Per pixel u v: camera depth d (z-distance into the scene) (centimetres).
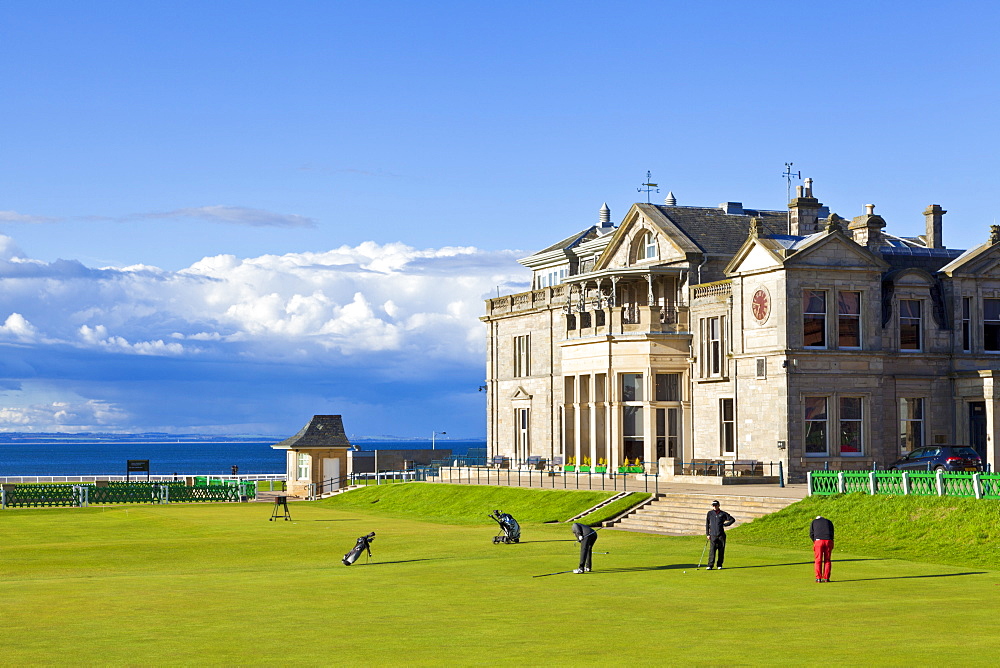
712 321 6912
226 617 2797
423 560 4088
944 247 7525
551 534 5041
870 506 4528
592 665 2189
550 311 8050
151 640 2491
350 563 3956
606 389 7219
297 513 6881
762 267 6316
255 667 2206
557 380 7956
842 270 6278
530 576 3541
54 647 2419
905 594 3084
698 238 7412
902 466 5822
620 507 5481
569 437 7762
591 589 3225
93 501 7694
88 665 2236
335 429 9250
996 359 6675
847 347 6306
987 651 2286
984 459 6475
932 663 2170
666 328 7112
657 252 7550
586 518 5428
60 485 8488
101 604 3028
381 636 2514
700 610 2830
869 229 6531
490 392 8938
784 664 2175
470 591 3219
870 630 2531
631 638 2459
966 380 6462
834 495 4766
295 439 9200
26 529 5806
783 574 3519
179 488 7994
